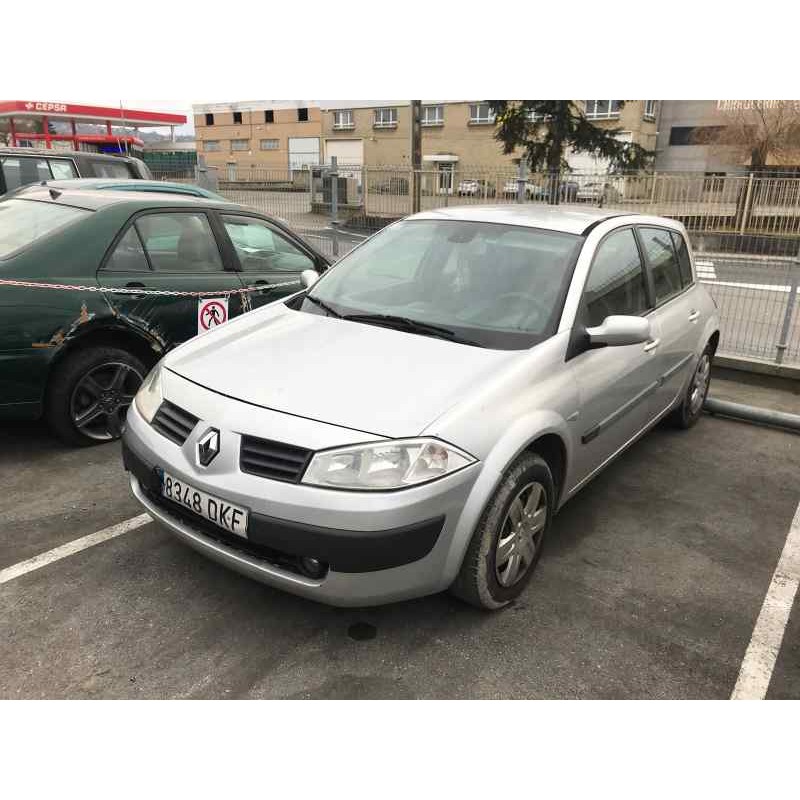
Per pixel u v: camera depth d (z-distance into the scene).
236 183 10.72
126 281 4.26
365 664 2.62
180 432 2.75
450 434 2.55
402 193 9.08
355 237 8.99
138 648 2.65
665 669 2.68
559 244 3.56
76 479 3.97
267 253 5.20
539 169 22.16
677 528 3.81
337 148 52.22
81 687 2.45
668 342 4.29
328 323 3.34
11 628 2.72
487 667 2.63
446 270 3.57
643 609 3.05
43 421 4.78
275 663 2.60
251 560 2.59
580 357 3.26
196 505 2.62
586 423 3.29
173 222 4.63
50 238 4.06
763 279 6.59
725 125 27.17
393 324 3.28
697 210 7.80
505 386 2.80
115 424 4.44
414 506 2.43
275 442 2.50
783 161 26.00
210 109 59.12
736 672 2.69
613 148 21.95
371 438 2.45
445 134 44.81
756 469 4.69
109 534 3.42
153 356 4.50
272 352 3.04
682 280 4.83
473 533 2.66
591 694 2.54
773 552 3.61
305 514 2.40
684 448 5.00
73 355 4.16
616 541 3.64
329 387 2.71
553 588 3.18
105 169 9.21
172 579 3.08
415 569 2.52
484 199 8.72
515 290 3.36
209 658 2.61
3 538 3.35
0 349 3.77
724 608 3.10
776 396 6.36
